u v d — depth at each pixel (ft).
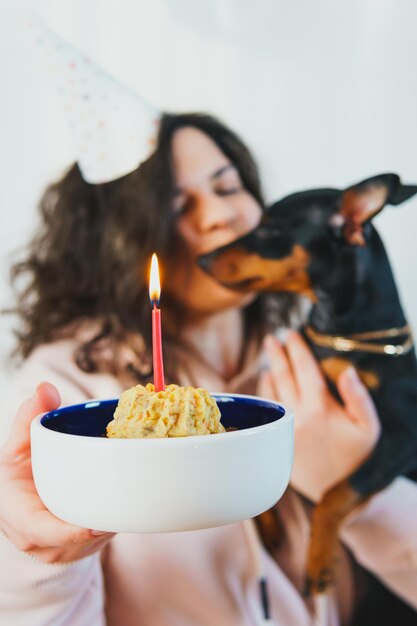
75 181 3.58
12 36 3.48
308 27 3.56
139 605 3.52
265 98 3.58
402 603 3.72
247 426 1.79
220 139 3.59
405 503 3.66
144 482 1.29
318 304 3.65
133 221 3.60
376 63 3.58
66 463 1.35
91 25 3.50
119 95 3.54
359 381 3.63
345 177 3.60
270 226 3.62
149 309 3.64
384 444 3.65
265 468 1.39
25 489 1.97
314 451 3.68
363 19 3.56
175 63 3.54
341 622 3.71
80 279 3.61
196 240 3.63
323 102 3.58
